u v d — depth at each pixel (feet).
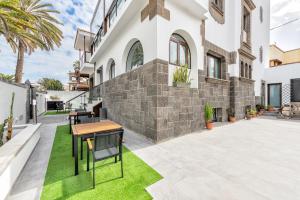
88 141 8.39
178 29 17.01
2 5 16.33
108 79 31.35
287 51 56.85
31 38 24.84
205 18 20.04
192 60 19.71
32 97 30.35
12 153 7.63
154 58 14.93
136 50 21.72
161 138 14.83
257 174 8.36
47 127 22.03
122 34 22.74
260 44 39.19
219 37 24.97
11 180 7.16
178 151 12.14
